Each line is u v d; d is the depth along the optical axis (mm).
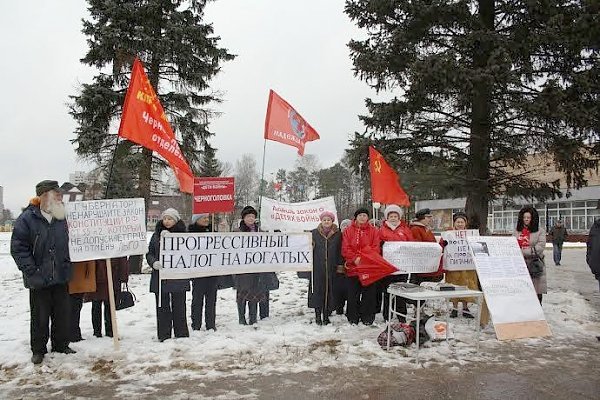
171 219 7082
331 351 6191
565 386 5047
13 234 5590
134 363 5711
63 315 6027
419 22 11844
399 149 13086
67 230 5996
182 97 14844
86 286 6453
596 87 10953
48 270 5680
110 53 14109
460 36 11938
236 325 7711
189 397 4703
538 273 7520
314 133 9625
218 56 15328
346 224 9719
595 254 7043
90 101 14047
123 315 8547
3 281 13453
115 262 6930
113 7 13812
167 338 6730
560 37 10773
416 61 10961
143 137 6883
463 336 7039
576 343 6707
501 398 4715
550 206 48812
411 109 12188
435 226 59344
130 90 6797
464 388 4973
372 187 10094
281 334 6984
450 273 8297
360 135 12953
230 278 8133
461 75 10641
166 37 14109
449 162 13273
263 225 8719
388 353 6121
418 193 12688
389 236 7590
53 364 5672
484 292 6691
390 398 4711
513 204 13406
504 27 12195
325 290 7621
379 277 6977
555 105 10727
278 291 11633
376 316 8344
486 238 7086
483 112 12156
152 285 6812
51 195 5824
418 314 6043
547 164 12562
